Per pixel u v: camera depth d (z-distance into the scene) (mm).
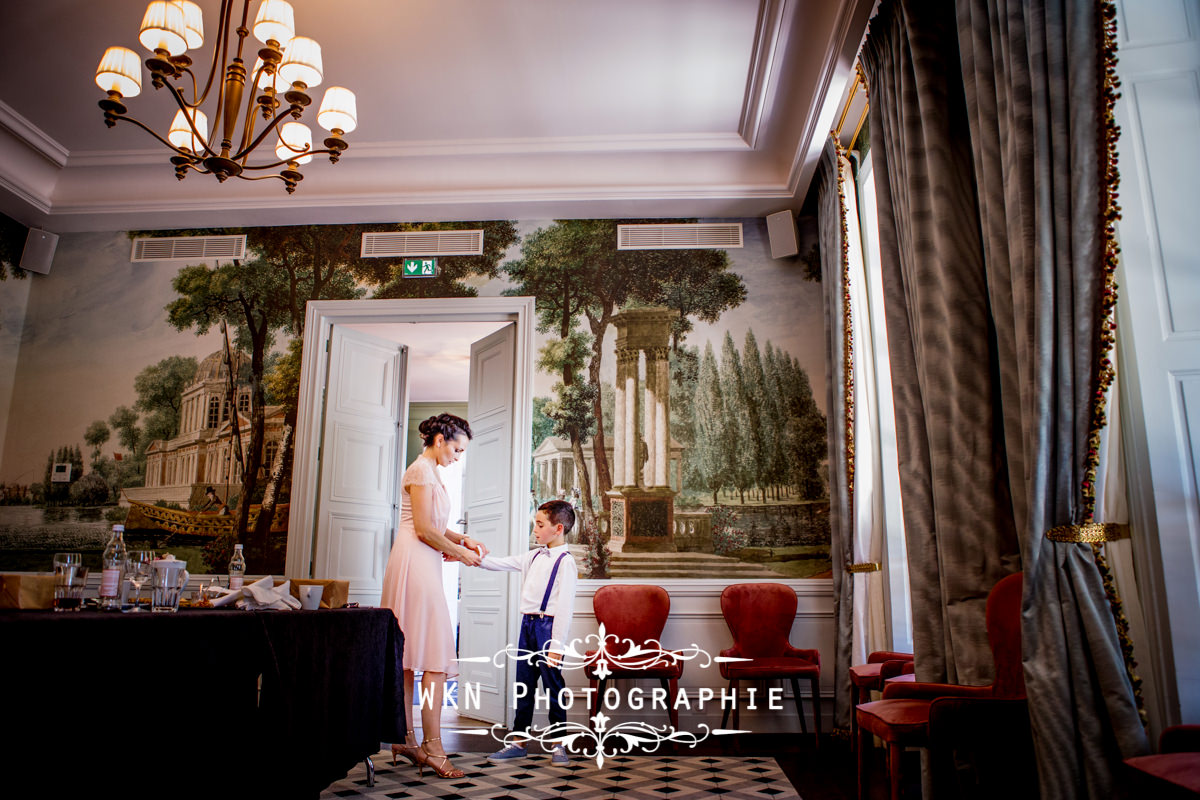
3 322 5789
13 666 1249
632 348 5578
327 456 5668
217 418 5680
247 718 1978
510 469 5488
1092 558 2086
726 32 4395
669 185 5551
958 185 3143
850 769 3674
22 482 5652
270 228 6012
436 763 3432
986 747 2205
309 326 5770
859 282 4625
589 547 5270
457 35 4418
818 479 5293
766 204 5605
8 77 4789
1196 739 1695
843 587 4652
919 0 3287
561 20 4297
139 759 1543
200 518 5527
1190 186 2252
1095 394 2078
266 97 3404
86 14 4258
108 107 3275
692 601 5129
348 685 2689
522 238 5852
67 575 2049
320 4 4168
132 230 6059
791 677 4320
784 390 5449
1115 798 1941
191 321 5867
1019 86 2428
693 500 5320
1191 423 2154
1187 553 2100
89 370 5824
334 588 3180
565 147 5465
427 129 5348
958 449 2863
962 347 2918
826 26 4195
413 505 3578
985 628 2730
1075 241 2135
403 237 5910
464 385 10484
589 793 3146
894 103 3604
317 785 2379
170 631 1663
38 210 5746
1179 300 2211
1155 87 2314
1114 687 1991
